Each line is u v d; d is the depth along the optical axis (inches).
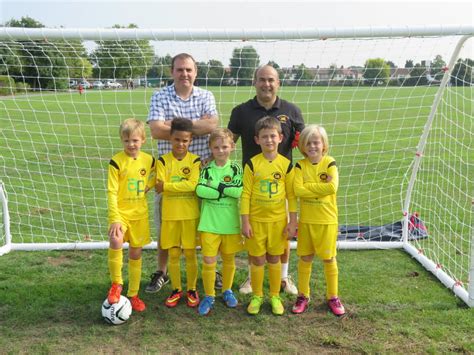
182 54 139.8
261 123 127.3
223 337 122.6
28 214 234.1
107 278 159.8
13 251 186.2
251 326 128.1
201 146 147.1
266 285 154.0
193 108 145.2
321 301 142.2
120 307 127.6
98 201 258.2
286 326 127.8
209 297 136.7
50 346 117.9
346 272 163.9
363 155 374.9
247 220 130.9
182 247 138.3
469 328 123.8
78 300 142.9
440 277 155.4
